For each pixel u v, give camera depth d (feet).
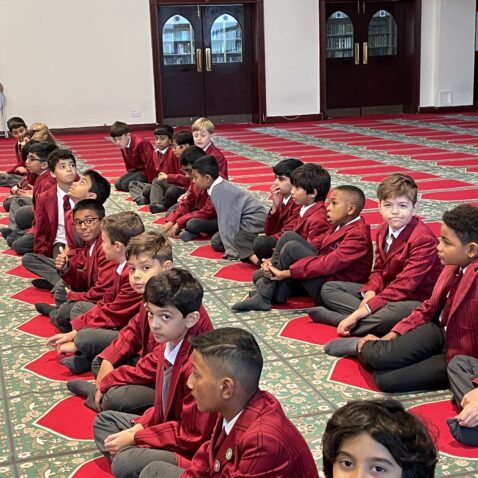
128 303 11.32
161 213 23.20
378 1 51.16
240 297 14.90
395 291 11.91
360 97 52.70
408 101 53.16
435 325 10.73
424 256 11.84
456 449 8.95
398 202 12.10
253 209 17.81
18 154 30.07
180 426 8.17
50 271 15.94
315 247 14.14
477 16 53.11
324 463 4.58
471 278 9.86
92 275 12.92
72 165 16.14
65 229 14.84
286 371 11.35
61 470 8.90
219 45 49.67
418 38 51.55
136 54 47.88
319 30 50.14
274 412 6.45
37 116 47.26
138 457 8.05
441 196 23.86
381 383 10.48
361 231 13.46
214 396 6.54
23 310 14.69
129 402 9.29
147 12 47.44
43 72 46.80
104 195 16.14
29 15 45.93
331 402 10.30
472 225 9.71
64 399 10.81
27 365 12.05
